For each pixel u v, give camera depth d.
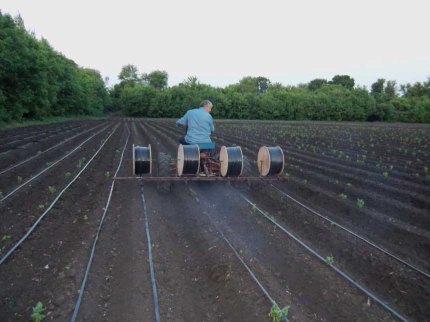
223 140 24.05
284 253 6.28
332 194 10.16
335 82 106.25
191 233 6.94
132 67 106.00
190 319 4.45
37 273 5.33
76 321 4.30
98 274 5.37
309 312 4.66
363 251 6.44
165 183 9.27
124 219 7.58
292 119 63.22
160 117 64.06
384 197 10.08
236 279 5.24
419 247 6.74
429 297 5.05
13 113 27.98
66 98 45.28
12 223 7.12
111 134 25.61
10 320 4.27
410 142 25.36
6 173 10.93
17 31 27.48
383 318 4.59
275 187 10.64
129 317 4.40
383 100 68.75
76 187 9.85
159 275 5.37
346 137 28.69
